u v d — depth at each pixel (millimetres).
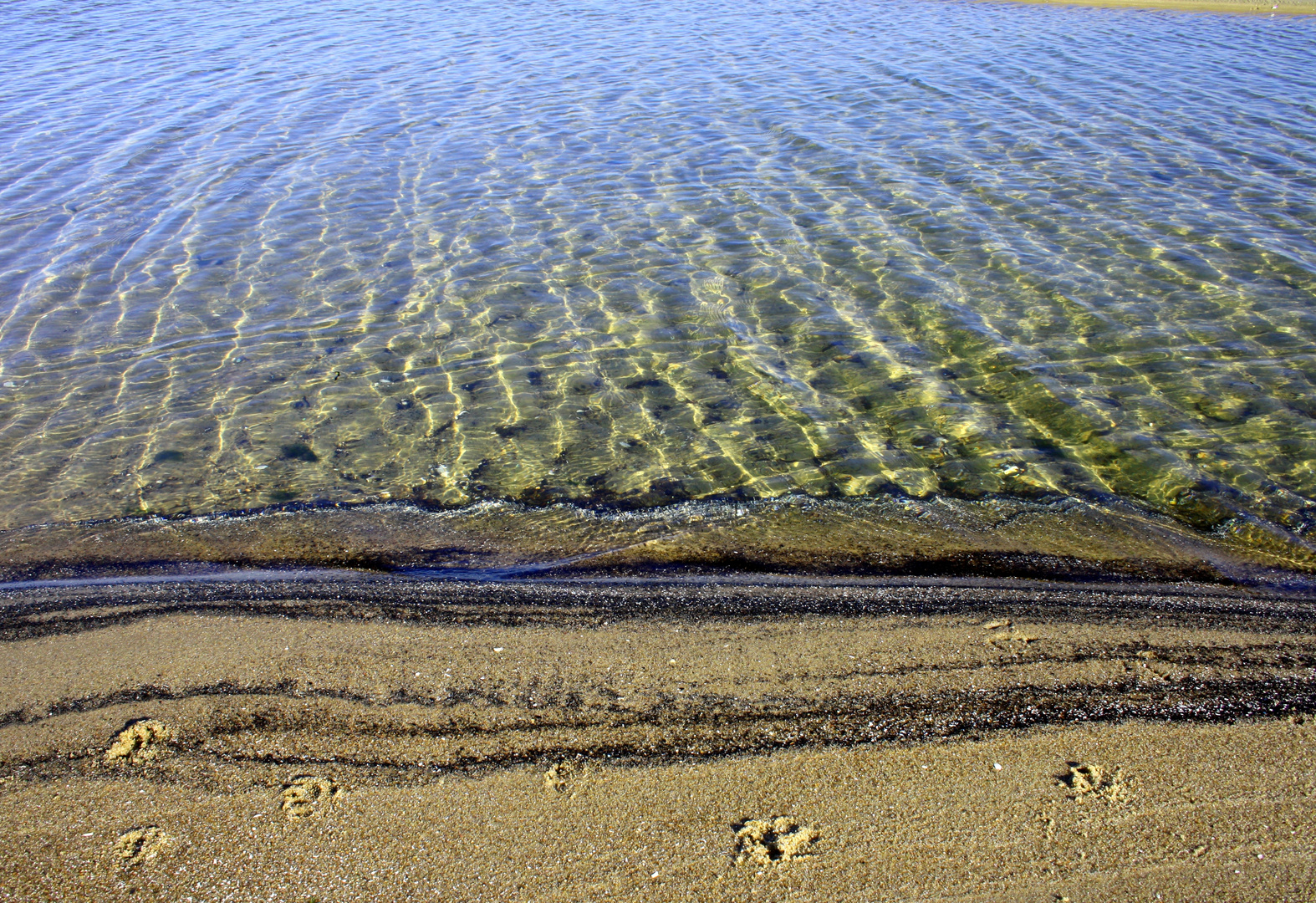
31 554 6164
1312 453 6988
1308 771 3971
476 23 25141
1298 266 10094
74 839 3721
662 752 4160
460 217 12281
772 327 9359
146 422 7902
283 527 6504
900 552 6074
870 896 3441
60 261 11023
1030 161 13805
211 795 3922
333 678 4688
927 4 27562
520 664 4812
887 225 11711
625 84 18609
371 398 8258
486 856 3631
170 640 5039
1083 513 6461
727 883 3504
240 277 10656
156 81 19000
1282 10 25531
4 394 8328
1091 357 8547
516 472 7195
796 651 4895
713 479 7043
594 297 10094
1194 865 3537
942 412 7812
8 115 16625
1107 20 24656
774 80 18797
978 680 4617
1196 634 5000
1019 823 3742
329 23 25109
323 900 3471
